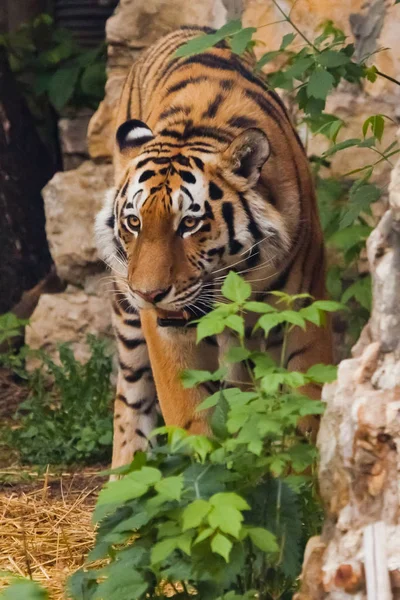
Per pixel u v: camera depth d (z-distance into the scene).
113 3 17.67
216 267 8.91
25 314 16.17
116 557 6.46
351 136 11.84
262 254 9.09
